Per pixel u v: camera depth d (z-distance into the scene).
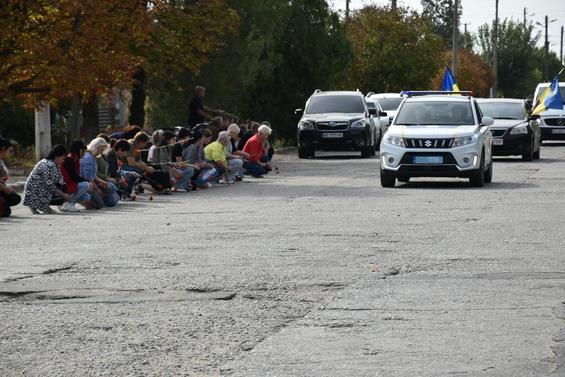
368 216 22.33
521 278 13.89
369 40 86.69
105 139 28.28
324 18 63.12
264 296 12.76
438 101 32.38
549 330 10.64
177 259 15.96
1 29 34.22
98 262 15.78
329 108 50.12
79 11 34.81
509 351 9.76
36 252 17.14
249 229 20.08
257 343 10.23
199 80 51.84
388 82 87.31
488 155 31.92
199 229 20.20
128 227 20.83
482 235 18.69
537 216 21.97
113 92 37.69
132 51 42.53
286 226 20.53
